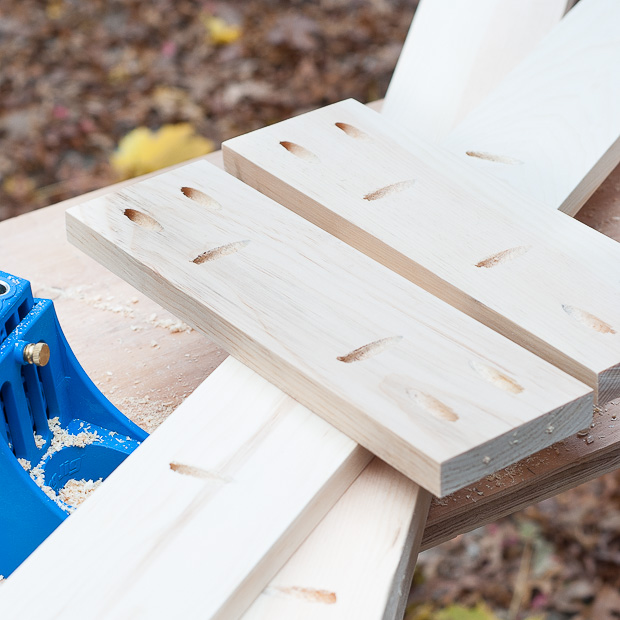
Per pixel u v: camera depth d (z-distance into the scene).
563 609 2.14
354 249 1.00
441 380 0.84
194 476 0.83
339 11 3.75
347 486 0.88
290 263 0.97
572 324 0.92
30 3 3.71
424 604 2.17
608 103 1.26
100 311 1.23
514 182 1.16
